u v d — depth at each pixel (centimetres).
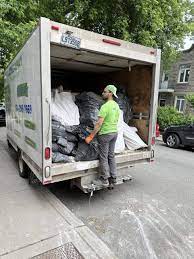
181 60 1998
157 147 1031
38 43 329
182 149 1011
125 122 506
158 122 1523
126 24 1090
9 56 887
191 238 321
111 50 381
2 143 937
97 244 291
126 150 469
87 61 472
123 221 361
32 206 383
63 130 408
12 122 642
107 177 403
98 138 401
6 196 420
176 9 1218
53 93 466
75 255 270
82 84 677
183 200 445
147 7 1053
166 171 634
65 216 354
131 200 438
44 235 304
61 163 373
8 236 300
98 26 1184
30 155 427
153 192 480
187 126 977
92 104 461
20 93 488
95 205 414
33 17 1062
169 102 2145
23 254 268
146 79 481
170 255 286
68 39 335
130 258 279
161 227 347
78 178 404
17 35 805
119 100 498
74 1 1116
